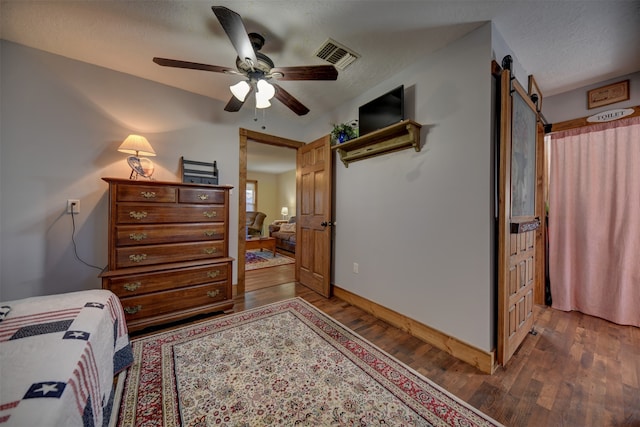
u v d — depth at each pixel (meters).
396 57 2.15
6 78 2.02
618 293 2.38
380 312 2.49
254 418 1.30
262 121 3.41
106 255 2.40
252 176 8.85
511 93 1.72
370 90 2.72
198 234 2.46
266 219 9.13
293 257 5.45
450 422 1.29
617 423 1.29
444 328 1.96
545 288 2.84
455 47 1.91
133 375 1.60
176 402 1.39
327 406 1.38
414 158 2.20
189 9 1.67
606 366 1.75
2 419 0.63
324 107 3.22
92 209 2.35
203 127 2.96
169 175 2.75
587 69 2.24
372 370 1.69
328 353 1.88
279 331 2.19
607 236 2.47
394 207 2.39
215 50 2.12
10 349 0.91
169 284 2.28
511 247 1.78
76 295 1.47
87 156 2.33
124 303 2.08
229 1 1.59
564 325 2.37
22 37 1.97
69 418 0.74
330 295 3.11
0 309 1.21
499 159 1.72
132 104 2.54
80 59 2.27
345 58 2.18
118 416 1.29
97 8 1.67
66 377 0.81
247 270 4.32
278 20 1.75
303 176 3.60
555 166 2.77
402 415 1.33
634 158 2.32
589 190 2.56
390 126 2.16
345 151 2.88
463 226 1.85
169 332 2.15
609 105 2.39
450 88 1.94
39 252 2.14
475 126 1.78
